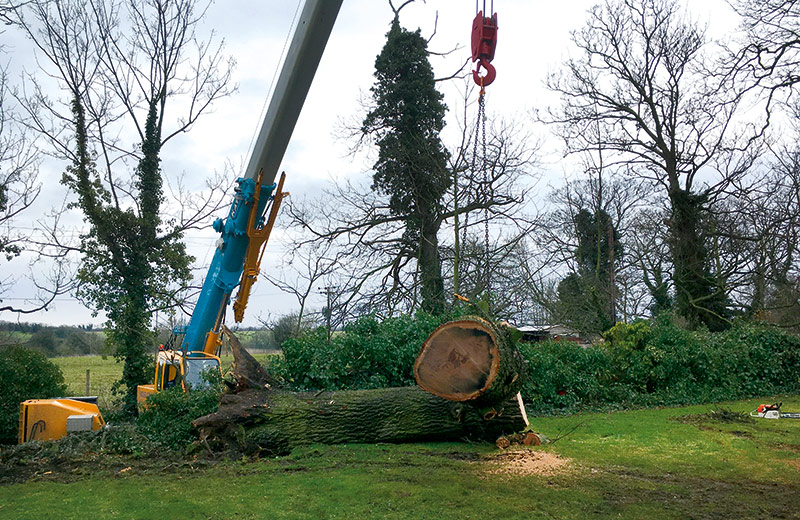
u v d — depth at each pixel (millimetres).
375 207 22484
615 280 30734
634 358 14852
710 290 23438
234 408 8852
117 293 17750
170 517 5820
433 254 21875
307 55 9148
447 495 6402
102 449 8945
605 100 26016
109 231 17688
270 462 8094
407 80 23906
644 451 8648
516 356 8008
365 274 21297
